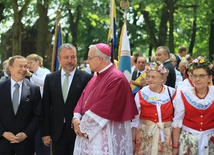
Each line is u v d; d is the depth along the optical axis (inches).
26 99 231.0
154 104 210.8
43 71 299.7
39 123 233.3
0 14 817.5
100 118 202.5
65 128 229.8
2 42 852.6
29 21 884.6
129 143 211.9
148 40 1156.5
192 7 868.6
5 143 228.5
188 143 206.1
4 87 232.4
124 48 282.0
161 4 786.2
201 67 202.2
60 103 230.8
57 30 305.6
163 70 211.2
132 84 286.0
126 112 206.7
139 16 1163.3
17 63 231.3
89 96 212.4
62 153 231.5
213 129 206.7
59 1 793.6
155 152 207.5
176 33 1095.6
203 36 1056.8
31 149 235.6
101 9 845.2
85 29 1230.3
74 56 233.0
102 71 211.2
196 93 207.8
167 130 209.3
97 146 203.9
